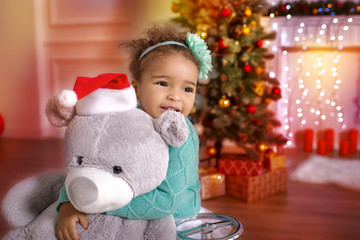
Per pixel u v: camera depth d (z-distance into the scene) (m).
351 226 1.71
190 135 0.87
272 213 1.86
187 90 0.90
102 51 3.39
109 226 0.77
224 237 0.73
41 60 3.55
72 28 3.44
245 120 2.12
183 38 0.98
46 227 0.78
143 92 0.90
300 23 3.08
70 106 0.74
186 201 0.94
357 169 2.61
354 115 3.18
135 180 0.69
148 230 0.79
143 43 1.00
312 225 1.72
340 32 3.05
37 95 3.58
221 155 2.25
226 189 2.14
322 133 3.26
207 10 2.01
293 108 3.24
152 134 0.72
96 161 0.68
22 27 3.50
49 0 3.45
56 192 0.95
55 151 3.08
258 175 2.04
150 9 3.19
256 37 2.12
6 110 3.68
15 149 3.15
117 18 3.31
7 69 3.60
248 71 2.02
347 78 3.14
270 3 3.10
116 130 0.70
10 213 0.90
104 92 0.74
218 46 1.97
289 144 3.04
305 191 2.20
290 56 3.17
